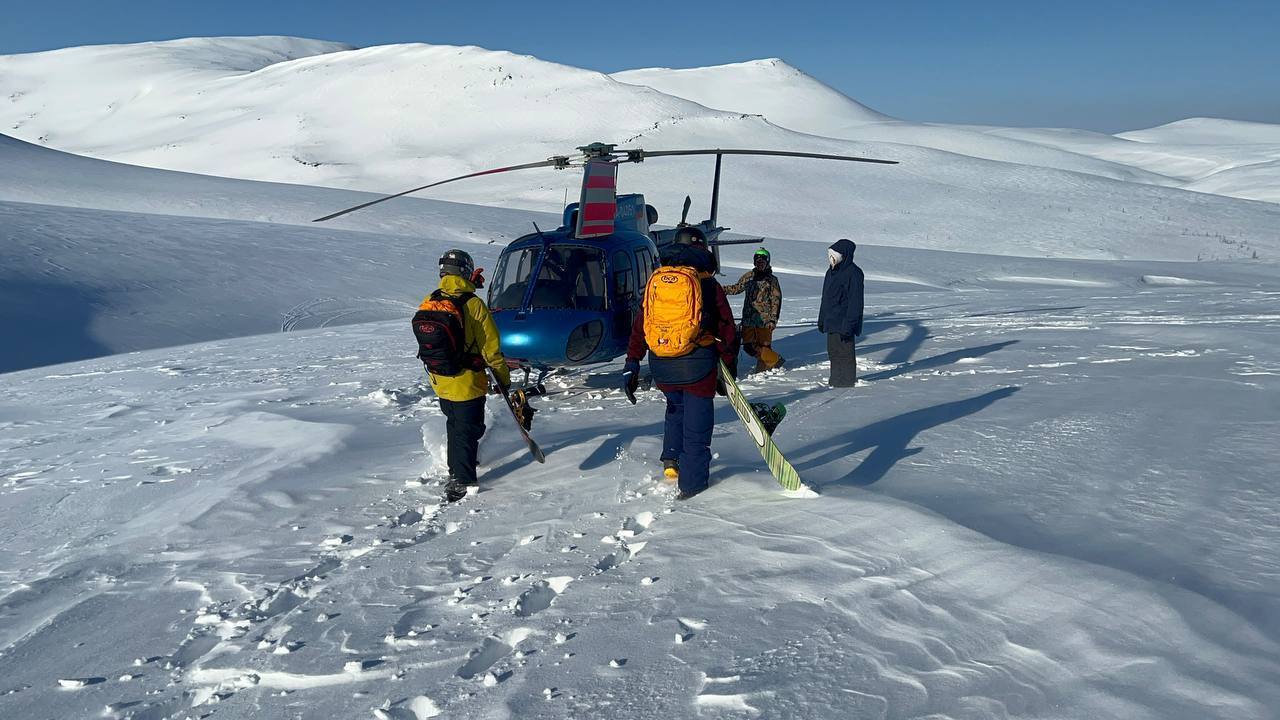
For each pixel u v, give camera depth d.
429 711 3.12
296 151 136.62
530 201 79.06
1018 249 61.78
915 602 3.55
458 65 166.62
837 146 105.38
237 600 4.38
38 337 21.86
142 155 148.12
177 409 10.86
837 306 9.30
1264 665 2.88
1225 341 11.41
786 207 73.69
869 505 4.66
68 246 30.97
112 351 21.91
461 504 5.80
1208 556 3.97
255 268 31.44
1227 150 188.00
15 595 4.68
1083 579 3.55
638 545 4.64
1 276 25.50
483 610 3.97
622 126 136.25
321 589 4.41
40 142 185.00
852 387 9.40
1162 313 16.94
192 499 6.33
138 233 35.53
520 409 6.39
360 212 54.62
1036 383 8.94
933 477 5.53
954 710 2.77
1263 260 55.44
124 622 4.23
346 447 7.71
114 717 3.29
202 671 3.59
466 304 6.08
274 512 5.86
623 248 10.48
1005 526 4.52
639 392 10.02
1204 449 5.92
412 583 4.41
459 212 57.56
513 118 143.62
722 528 4.71
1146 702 2.71
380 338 19.31
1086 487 5.16
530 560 4.57
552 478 6.23
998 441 6.41
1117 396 7.95
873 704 2.85
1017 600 3.46
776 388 9.71
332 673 3.47
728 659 3.24
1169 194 81.50
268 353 17.08
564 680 3.21
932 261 47.09
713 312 5.53
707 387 5.47
